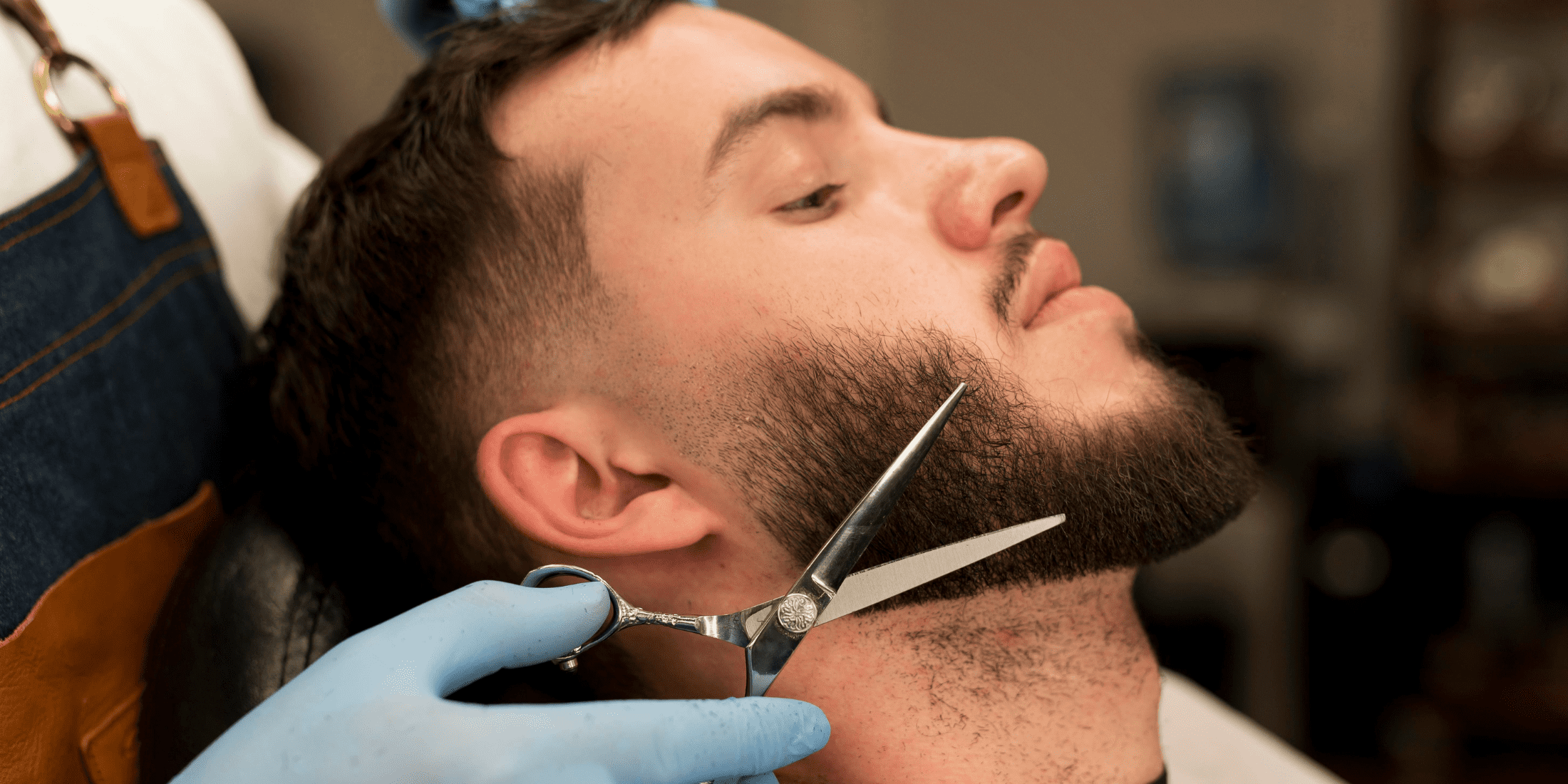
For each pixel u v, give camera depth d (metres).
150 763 0.64
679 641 0.66
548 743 0.47
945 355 0.63
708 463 0.64
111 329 0.72
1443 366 2.37
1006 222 0.71
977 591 0.62
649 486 0.67
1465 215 2.43
